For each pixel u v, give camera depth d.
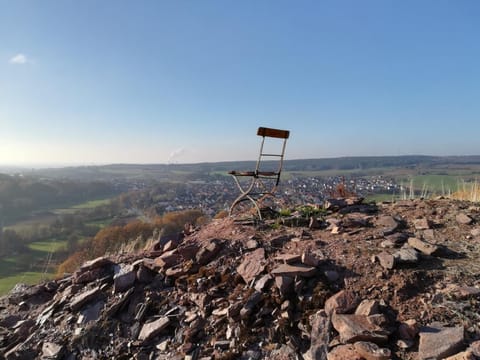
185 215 21.56
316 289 3.11
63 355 3.36
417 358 2.29
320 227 4.54
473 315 2.53
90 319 3.68
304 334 2.79
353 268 3.30
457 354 2.17
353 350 2.43
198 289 3.62
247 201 6.20
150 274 4.10
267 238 4.24
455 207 4.83
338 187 7.43
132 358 3.12
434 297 2.78
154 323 3.37
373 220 4.59
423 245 3.56
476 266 3.18
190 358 2.92
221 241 4.25
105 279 4.23
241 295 3.35
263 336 2.93
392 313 2.72
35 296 4.54
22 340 3.71
